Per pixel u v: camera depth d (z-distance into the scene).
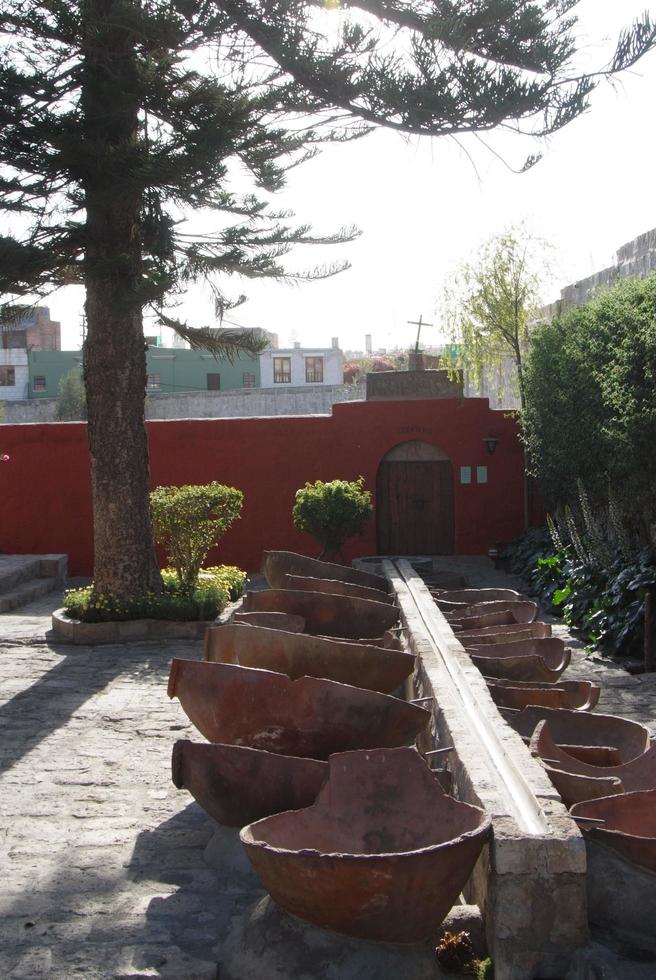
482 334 17.23
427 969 3.24
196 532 11.72
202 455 16.64
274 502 16.62
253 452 16.62
